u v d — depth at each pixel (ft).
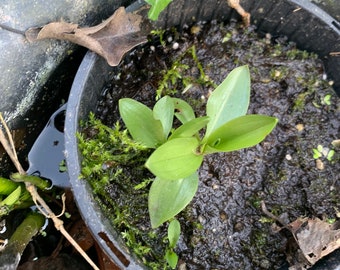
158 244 0.64
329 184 0.67
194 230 0.64
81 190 0.56
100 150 0.62
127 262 0.56
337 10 0.73
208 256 0.64
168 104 0.58
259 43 0.72
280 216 0.65
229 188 0.66
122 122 0.67
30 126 0.69
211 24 0.72
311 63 0.72
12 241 0.64
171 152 0.50
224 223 0.65
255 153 0.68
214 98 0.56
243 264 0.65
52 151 0.73
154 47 0.70
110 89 0.68
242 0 0.69
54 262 0.70
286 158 0.68
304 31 0.71
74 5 0.60
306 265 0.62
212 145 0.52
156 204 0.56
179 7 0.67
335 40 0.69
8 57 0.57
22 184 0.66
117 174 0.63
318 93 0.71
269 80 0.70
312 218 0.65
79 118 0.61
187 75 0.69
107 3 0.64
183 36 0.71
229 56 0.70
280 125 0.69
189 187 0.57
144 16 0.65
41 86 0.65
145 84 0.68
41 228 0.73
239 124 0.50
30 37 0.57
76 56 0.67
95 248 0.75
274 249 0.65
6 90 0.60
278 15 0.70
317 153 0.68
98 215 0.57
